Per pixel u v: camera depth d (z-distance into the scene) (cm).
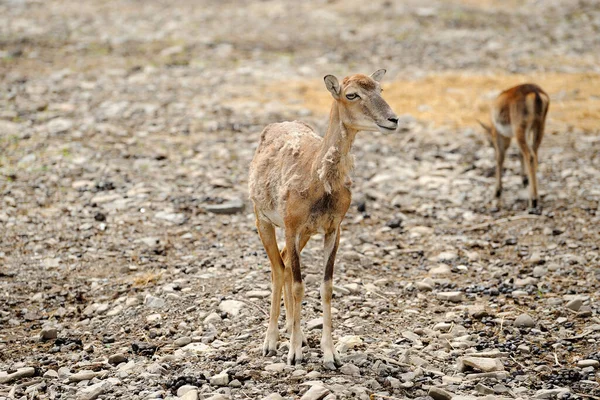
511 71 3366
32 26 4153
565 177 2302
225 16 4481
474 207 2136
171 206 2117
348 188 1266
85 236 1934
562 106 2902
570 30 4006
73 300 1638
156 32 4100
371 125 1209
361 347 1370
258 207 1359
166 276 1717
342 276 1708
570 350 1382
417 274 1747
